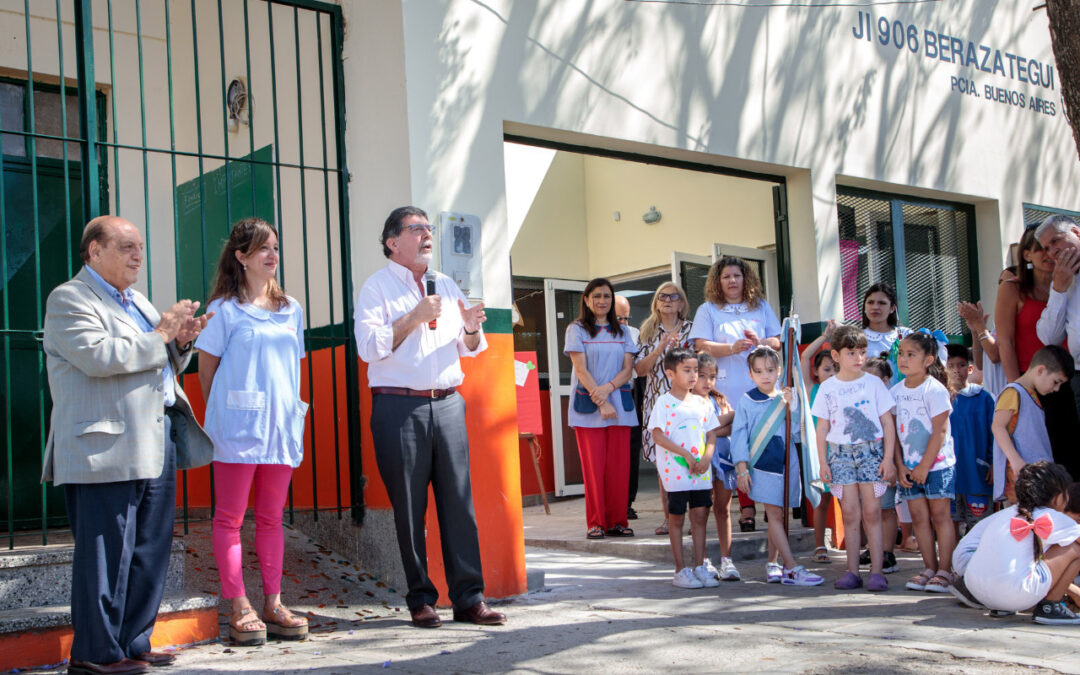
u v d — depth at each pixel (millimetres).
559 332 9602
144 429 3404
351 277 5004
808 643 3637
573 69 5406
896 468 4996
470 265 4855
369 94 4953
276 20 5582
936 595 4715
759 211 8508
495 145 5047
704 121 6004
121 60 6020
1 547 4523
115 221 3510
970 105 7621
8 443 3961
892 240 7301
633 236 9766
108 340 3326
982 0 7793
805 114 6566
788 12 6523
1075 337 4699
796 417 5590
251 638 3797
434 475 4238
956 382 6070
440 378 4188
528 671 3318
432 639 3881
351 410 4934
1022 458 4621
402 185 4738
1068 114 4555
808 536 6277
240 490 3842
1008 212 7828
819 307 6555
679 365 5043
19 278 5562
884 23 7102
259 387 3867
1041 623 3951
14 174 5621
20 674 3412
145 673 3369
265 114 5691
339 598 4598
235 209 5898
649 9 5785
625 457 6586
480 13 5047
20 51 5660
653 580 5285
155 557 3514
